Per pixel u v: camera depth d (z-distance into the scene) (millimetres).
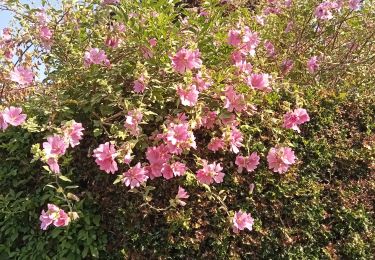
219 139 2723
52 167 2557
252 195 2762
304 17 3738
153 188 2605
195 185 2701
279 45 3750
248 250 2711
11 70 3213
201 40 3023
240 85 2793
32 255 2791
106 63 2990
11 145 2965
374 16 3643
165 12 3076
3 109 2830
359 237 2773
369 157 2906
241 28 2902
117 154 2535
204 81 2771
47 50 3342
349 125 3006
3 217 2945
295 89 2959
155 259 2662
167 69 2824
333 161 2900
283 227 2742
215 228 2691
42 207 2873
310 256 2734
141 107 2686
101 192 2781
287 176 2801
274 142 2857
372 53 3729
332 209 2824
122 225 2705
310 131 2938
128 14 3111
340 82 3541
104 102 2934
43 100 3027
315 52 3744
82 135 2762
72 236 2730
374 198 2867
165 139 2564
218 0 3104
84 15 3344
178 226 2658
